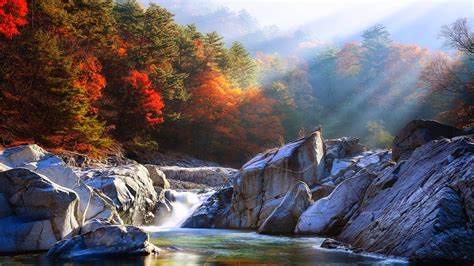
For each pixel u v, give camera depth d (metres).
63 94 36.31
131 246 12.68
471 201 11.26
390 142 64.62
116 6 62.28
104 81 45.50
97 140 40.62
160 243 15.98
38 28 40.88
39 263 11.30
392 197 14.31
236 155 65.25
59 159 16.50
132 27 57.38
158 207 24.91
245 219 22.81
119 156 45.69
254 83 79.44
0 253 12.70
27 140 36.53
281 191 22.53
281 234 18.78
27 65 36.81
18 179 13.72
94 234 12.63
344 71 87.75
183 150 61.84
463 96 47.88
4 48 36.62
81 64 42.16
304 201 19.70
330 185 22.39
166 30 60.25
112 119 50.12
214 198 24.95
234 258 12.41
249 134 66.81
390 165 19.48
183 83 63.53
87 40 48.31
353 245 13.94
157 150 56.81
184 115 59.12
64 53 40.66
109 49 51.28
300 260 11.96
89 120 38.75
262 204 22.61
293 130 71.12
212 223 23.47
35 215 13.52
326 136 75.94
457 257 10.60
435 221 11.13
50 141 37.66
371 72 85.38
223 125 64.00
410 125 21.23
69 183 15.80
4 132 36.19
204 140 63.12
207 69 67.00
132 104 50.50
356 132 77.38
